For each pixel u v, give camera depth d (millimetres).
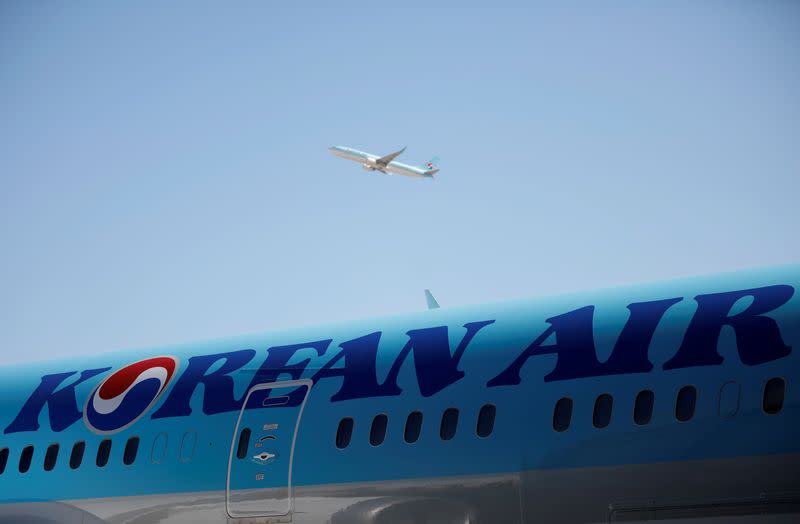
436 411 25344
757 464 21422
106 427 29953
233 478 27281
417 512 24750
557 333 25109
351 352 27938
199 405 28938
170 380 30141
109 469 29203
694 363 22750
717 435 21922
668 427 22406
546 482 23375
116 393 30609
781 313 22594
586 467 23031
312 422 26875
